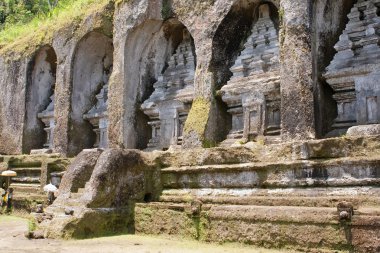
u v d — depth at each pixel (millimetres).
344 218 7094
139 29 14914
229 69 13195
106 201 10367
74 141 17328
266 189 9469
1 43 21375
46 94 19844
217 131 12734
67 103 17266
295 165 9055
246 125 12086
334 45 11164
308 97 10203
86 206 10094
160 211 10078
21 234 10500
